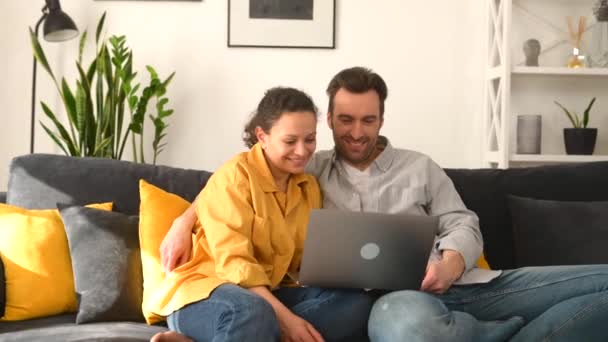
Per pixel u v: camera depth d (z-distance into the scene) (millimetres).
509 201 2312
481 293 1909
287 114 1880
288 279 1931
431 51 3277
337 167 2141
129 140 3229
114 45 2994
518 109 3336
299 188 1988
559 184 2369
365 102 2037
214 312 1640
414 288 1775
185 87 3221
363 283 1764
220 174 1924
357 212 1707
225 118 3234
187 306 1730
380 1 3254
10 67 3191
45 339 1704
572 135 3141
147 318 1918
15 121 3199
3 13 3182
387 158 2148
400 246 1711
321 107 3248
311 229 1714
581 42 3324
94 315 1955
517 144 3176
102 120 2990
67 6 3178
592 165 2426
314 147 1932
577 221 2223
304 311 1781
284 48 3236
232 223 1830
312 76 3246
